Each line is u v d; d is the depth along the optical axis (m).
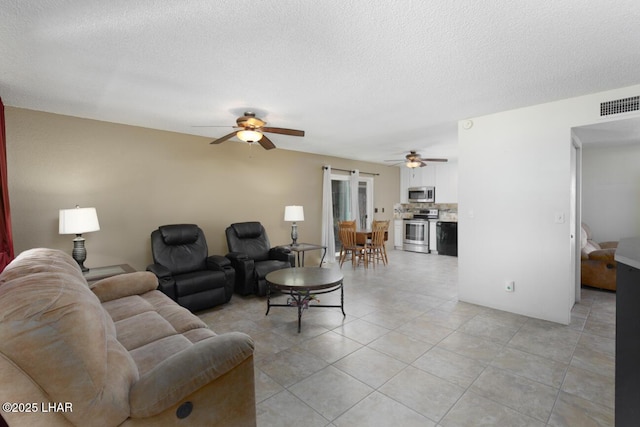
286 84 2.58
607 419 1.73
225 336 1.44
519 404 1.86
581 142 3.95
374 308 3.58
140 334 1.87
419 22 1.70
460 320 3.20
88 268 3.22
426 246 7.57
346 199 6.93
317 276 3.27
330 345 2.66
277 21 1.68
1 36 1.79
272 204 5.35
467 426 1.69
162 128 3.98
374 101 3.03
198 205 4.41
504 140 3.40
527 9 1.59
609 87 2.71
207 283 3.44
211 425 1.31
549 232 3.15
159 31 1.77
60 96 2.79
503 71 2.36
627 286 1.25
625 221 4.70
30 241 3.13
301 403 1.89
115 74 2.36
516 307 3.38
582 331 2.90
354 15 1.63
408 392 1.99
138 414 1.12
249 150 5.01
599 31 1.81
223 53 2.04
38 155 3.18
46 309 0.98
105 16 1.62
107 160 3.62
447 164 7.44
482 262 3.62
